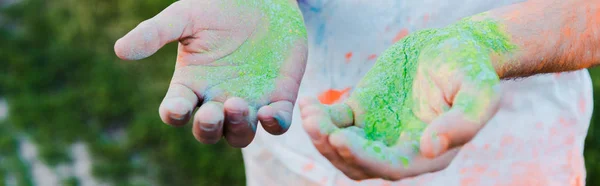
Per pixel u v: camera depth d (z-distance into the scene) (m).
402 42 1.25
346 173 1.02
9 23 4.59
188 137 3.46
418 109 1.10
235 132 1.17
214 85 1.27
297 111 1.68
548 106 1.60
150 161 3.43
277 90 1.28
